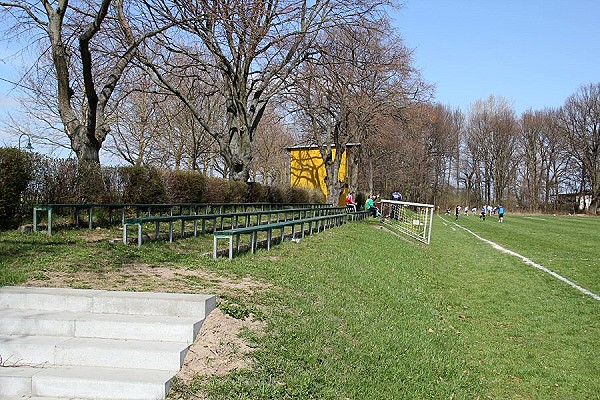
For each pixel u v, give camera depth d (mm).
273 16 19719
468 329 8734
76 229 11328
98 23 13617
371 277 10445
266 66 24172
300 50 24688
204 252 10109
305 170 43938
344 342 5848
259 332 5410
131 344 4852
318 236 15586
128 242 10289
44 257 7812
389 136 38062
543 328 8844
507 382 6340
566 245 24625
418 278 12766
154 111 34125
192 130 34625
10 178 10312
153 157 37719
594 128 73375
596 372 6719
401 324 7523
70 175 12406
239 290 6621
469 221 52531
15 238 9461
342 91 28984
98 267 7398
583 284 13117
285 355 5074
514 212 79812
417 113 34406
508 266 16531
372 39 27391
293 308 6422
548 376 6547
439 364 6258
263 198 26453
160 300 5379
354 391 4836
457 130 82562
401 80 30531
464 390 5719
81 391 4359
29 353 4773
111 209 12945
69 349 4738
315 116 34906
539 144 79438
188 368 4637
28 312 5375
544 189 80312
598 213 73750
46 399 4309
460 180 85250
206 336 5102
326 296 7582
